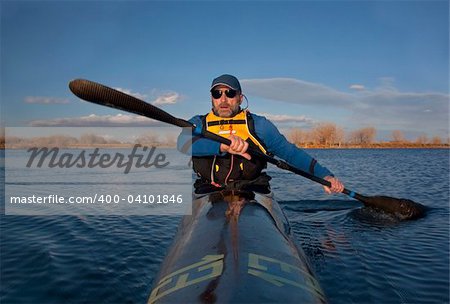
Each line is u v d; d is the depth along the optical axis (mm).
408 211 4891
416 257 3443
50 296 2811
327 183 3816
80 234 4285
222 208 2668
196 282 1700
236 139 3129
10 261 3443
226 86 3480
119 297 2797
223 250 1953
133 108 2783
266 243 2059
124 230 4445
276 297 1538
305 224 4609
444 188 8047
